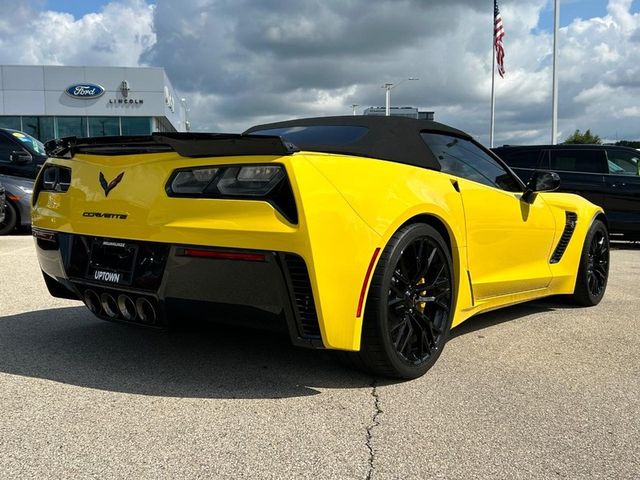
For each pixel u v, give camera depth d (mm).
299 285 2510
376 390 2816
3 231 9430
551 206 4453
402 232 2811
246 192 2545
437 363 3268
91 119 34875
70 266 3078
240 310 2600
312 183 2498
